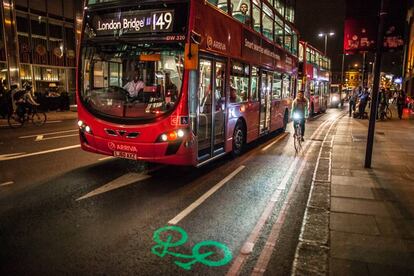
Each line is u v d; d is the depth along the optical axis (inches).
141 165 319.6
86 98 279.9
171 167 316.8
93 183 261.9
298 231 184.9
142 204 221.0
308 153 406.0
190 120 258.7
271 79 487.2
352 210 204.7
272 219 201.2
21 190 241.0
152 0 259.9
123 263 147.6
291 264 149.2
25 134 500.4
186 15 252.8
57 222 189.2
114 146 268.4
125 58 269.3
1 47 810.8
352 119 861.2
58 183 259.3
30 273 138.4
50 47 954.1
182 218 199.5
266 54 449.1
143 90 262.1
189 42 250.4
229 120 339.6
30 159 333.4
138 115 259.8
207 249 161.9
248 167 330.0
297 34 645.3
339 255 149.8
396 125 699.4
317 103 1014.4
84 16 284.5
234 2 340.2
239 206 221.9
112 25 272.2
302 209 218.5
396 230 176.2
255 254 158.1
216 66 303.1
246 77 382.6
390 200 222.8
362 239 165.5
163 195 239.8
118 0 270.2
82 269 142.3
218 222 195.0
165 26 256.8
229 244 167.8
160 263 148.4
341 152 391.5
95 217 197.5
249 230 185.0
